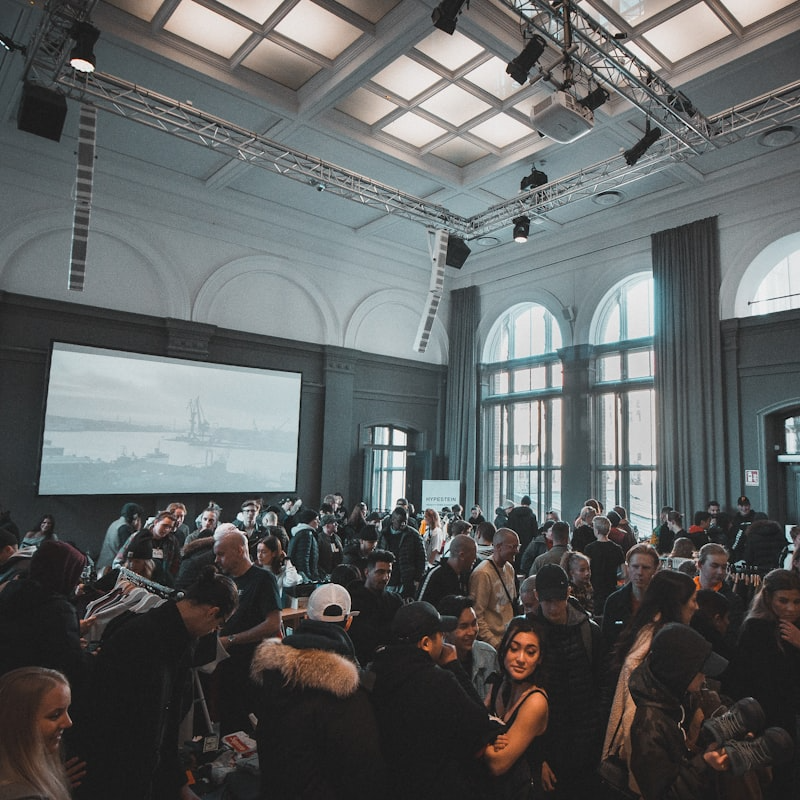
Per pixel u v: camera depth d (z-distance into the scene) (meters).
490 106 8.21
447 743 1.81
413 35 6.62
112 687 2.06
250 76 7.64
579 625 2.76
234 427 10.48
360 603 3.33
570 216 11.13
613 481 11.05
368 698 1.90
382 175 9.66
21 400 8.71
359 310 12.30
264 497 10.73
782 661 2.42
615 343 11.22
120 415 9.35
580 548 6.23
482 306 13.38
